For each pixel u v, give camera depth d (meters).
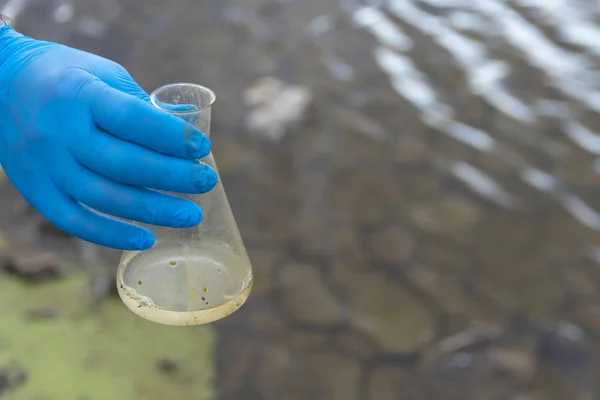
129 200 0.54
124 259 0.55
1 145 0.59
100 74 0.60
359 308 1.00
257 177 1.21
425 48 1.56
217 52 1.56
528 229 1.12
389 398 0.88
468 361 0.92
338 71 1.49
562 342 0.94
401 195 1.18
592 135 1.31
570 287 1.02
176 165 0.54
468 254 1.08
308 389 0.89
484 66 1.50
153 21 1.67
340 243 1.10
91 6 1.72
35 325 0.97
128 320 0.99
